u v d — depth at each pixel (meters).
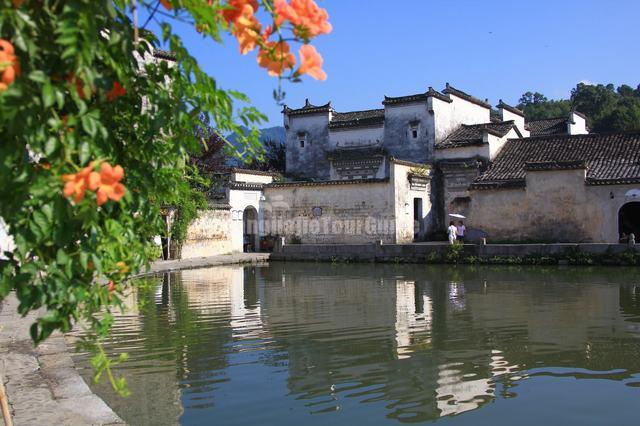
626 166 28.56
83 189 2.21
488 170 33.12
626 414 6.47
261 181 35.62
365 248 28.36
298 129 41.88
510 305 13.93
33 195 2.29
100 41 2.40
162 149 2.93
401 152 37.44
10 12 2.14
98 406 5.61
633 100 71.31
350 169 37.53
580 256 23.48
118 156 2.77
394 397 7.08
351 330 11.08
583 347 9.52
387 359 8.85
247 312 13.25
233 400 6.97
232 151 3.18
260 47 2.47
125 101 2.79
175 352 9.22
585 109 79.00
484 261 25.31
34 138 2.25
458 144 35.22
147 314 12.91
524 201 28.97
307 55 2.47
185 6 2.40
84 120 2.31
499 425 6.19
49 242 2.42
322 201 32.97
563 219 27.91
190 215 28.41
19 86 2.16
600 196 27.12
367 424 6.20
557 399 6.98
